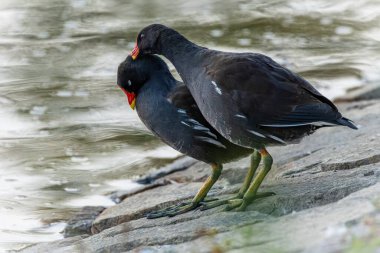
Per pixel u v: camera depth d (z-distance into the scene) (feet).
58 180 43.09
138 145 47.09
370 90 50.21
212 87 31.55
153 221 32.71
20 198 41.06
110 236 31.76
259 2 71.36
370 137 37.65
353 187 29.58
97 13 69.00
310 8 70.03
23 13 69.15
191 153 34.35
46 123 50.14
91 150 46.62
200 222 30.32
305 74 56.75
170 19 67.56
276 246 22.68
